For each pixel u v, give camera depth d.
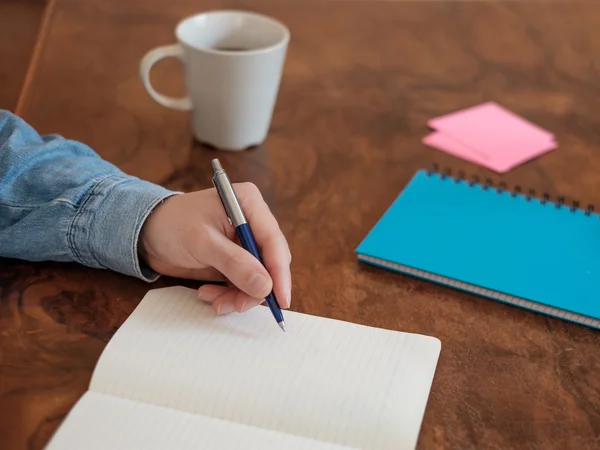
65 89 0.96
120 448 0.47
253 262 0.57
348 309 0.62
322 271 0.66
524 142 0.92
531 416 0.53
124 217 0.62
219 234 0.60
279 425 0.50
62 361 0.54
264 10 1.24
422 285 0.66
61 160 0.69
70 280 0.63
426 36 1.20
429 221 0.73
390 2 1.31
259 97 0.83
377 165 0.85
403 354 0.56
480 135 0.93
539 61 1.15
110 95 0.96
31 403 0.51
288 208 0.75
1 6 1.86
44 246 0.63
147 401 0.51
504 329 0.61
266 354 0.55
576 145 0.92
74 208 0.63
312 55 1.11
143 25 1.16
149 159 0.83
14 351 0.55
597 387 0.56
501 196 0.78
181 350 0.54
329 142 0.89
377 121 0.95
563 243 0.71
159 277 0.64
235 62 0.79
